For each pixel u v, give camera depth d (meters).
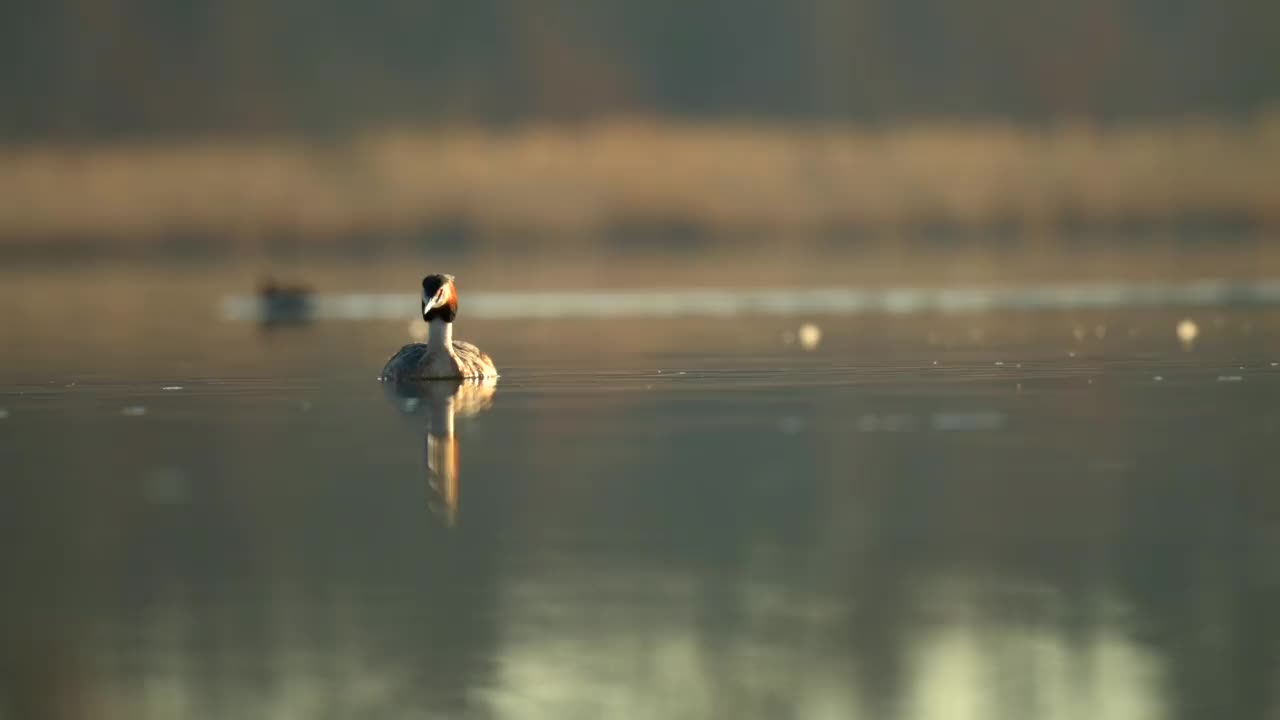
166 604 10.84
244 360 27.69
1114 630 10.07
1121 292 44.44
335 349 30.17
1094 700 8.96
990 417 18.77
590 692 9.20
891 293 45.62
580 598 10.84
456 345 23.95
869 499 13.85
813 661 9.62
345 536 12.66
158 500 14.12
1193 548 11.93
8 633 10.26
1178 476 14.62
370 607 10.70
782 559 11.80
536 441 17.22
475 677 9.41
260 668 9.59
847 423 18.39
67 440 17.64
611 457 16.11
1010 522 12.88
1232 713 8.77
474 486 14.64
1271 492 13.83
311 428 18.41
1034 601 10.67
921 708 8.88
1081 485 14.28
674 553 12.03
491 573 11.48
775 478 14.88
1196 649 9.73
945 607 10.55
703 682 9.25
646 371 24.92
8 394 22.31
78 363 27.17
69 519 13.36
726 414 19.33
